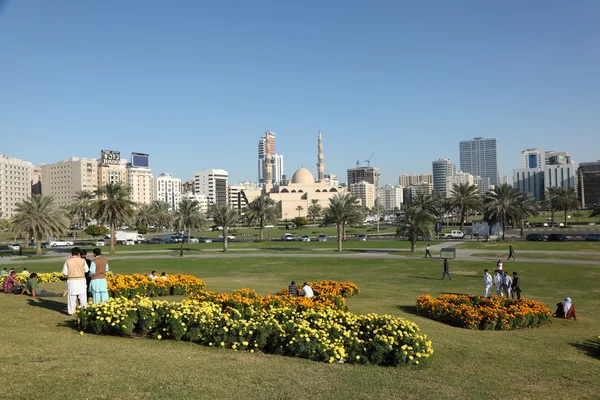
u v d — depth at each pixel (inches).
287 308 657.6
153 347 523.5
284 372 458.0
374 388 426.6
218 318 574.2
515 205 3698.3
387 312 938.1
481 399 416.8
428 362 549.0
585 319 986.1
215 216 3363.7
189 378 409.4
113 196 3110.2
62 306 768.3
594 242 3299.7
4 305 740.7
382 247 3403.1
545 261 2197.3
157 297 1023.6
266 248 3513.8
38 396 336.2
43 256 3127.5
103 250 3597.4
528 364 566.3
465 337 719.1
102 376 392.8
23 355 438.9
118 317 569.6
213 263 2405.3
